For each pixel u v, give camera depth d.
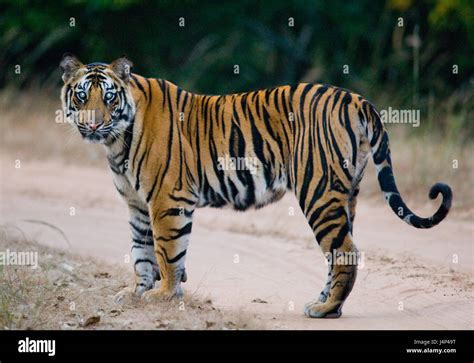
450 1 30.19
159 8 35.03
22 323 11.55
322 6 34.81
